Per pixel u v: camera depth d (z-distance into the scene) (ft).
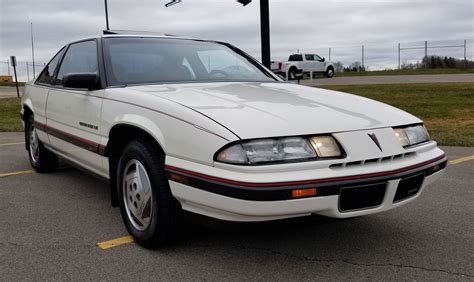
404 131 10.06
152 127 10.00
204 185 8.70
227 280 9.14
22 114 19.24
